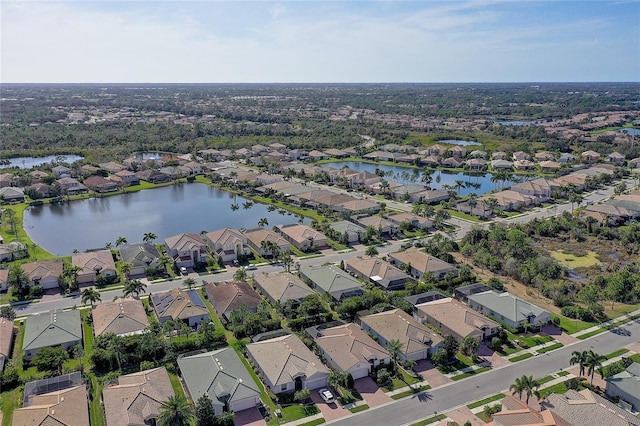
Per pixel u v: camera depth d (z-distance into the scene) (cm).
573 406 7881
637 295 12650
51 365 9475
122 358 9494
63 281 13088
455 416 8225
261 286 12825
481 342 10631
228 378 8744
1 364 9594
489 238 16438
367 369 9444
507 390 8950
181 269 14150
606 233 17500
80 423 7700
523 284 13625
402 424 8025
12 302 12325
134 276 13988
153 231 18662
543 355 10131
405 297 12356
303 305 11281
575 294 12888
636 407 8400
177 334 10719
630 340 10681
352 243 16912
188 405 7744
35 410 7806
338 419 8150
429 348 10056
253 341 10388
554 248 16512
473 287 12850
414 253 14925
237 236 15450
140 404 8044
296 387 8981
